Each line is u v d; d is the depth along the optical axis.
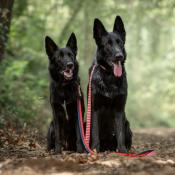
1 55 14.76
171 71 49.75
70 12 31.69
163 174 6.26
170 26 43.88
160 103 45.50
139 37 41.38
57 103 9.52
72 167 6.96
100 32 9.40
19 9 24.42
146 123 36.88
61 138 9.80
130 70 46.34
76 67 9.68
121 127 9.33
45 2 30.64
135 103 38.53
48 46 9.77
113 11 30.55
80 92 9.60
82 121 9.52
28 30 25.81
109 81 9.19
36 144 10.90
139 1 31.72
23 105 15.59
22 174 6.43
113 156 8.45
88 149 8.96
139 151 10.54
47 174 6.42
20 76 19.17
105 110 9.52
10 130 12.30
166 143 14.78
